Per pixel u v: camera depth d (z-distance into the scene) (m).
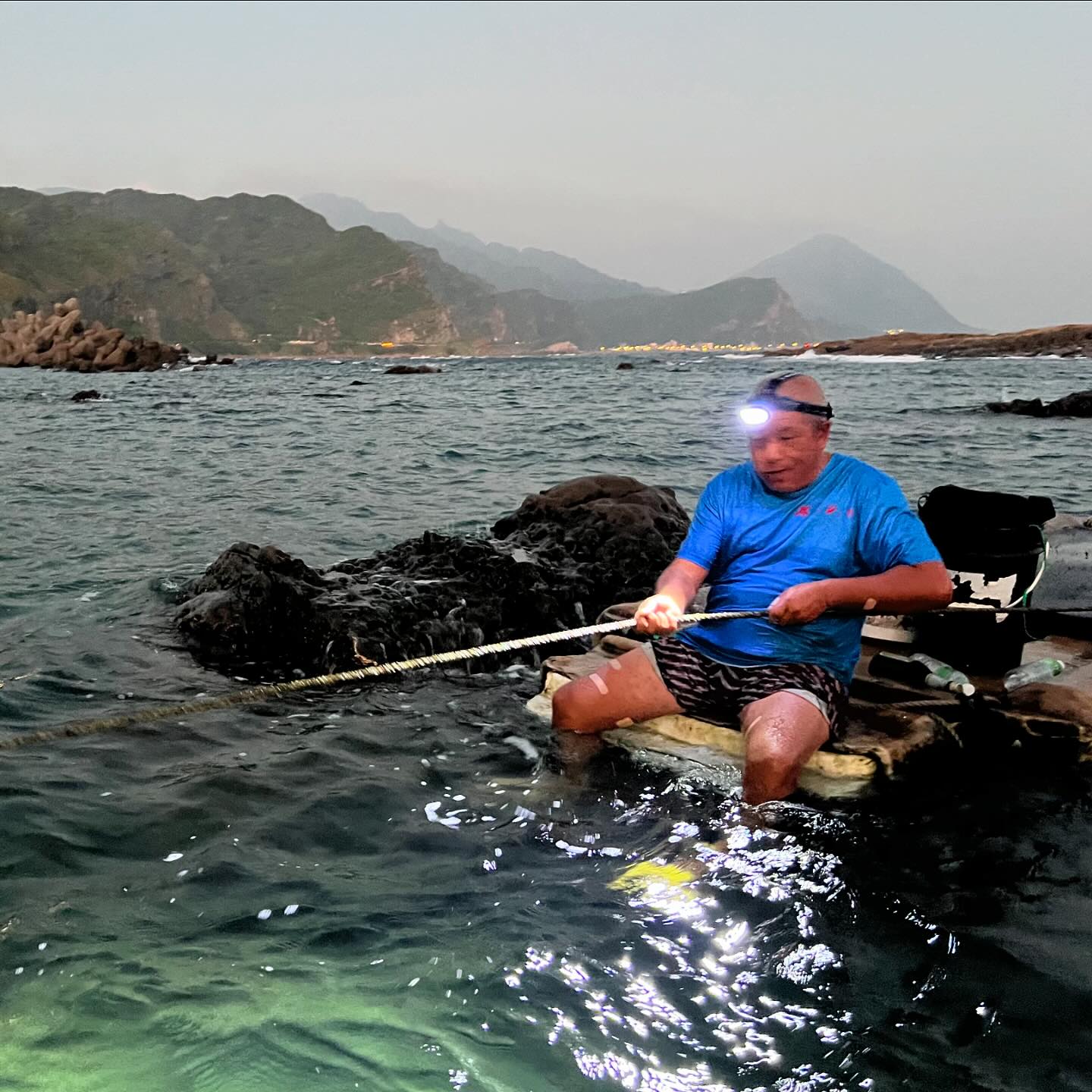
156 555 4.67
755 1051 1.52
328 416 13.97
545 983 1.65
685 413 14.38
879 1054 1.51
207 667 3.17
